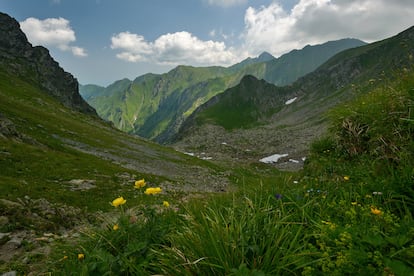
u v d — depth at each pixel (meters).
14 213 10.96
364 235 2.06
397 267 1.60
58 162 27.00
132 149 60.19
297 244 2.45
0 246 8.02
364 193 3.30
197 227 2.78
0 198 13.05
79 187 20.88
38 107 73.38
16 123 44.16
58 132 51.22
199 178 42.66
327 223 2.51
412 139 4.15
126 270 2.55
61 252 3.89
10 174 20.25
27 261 5.89
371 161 4.54
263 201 3.74
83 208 14.97
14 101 62.72
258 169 68.56
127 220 3.24
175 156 65.88
